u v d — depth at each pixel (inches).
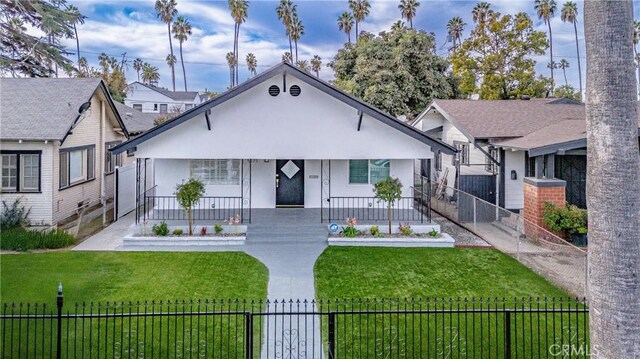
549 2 1996.8
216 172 665.0
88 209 751.7
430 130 930.7
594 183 194.1
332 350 255.4
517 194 674.8
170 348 281.6
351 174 672.4
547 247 510.6
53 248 511.8
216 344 288.7
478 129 695.1
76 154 717.3
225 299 362.6
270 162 667.4
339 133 585.0
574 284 388.5
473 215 635.5
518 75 1283.2
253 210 650.8
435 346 286.0
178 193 539.2
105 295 365.4
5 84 727.1
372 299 363.6
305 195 674.2
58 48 547.2
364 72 1231.5
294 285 397.7
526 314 336.5
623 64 186.1
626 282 186.2
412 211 655.8
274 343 287.3
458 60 1358.3
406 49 1227.9
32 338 290.8
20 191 615.8
